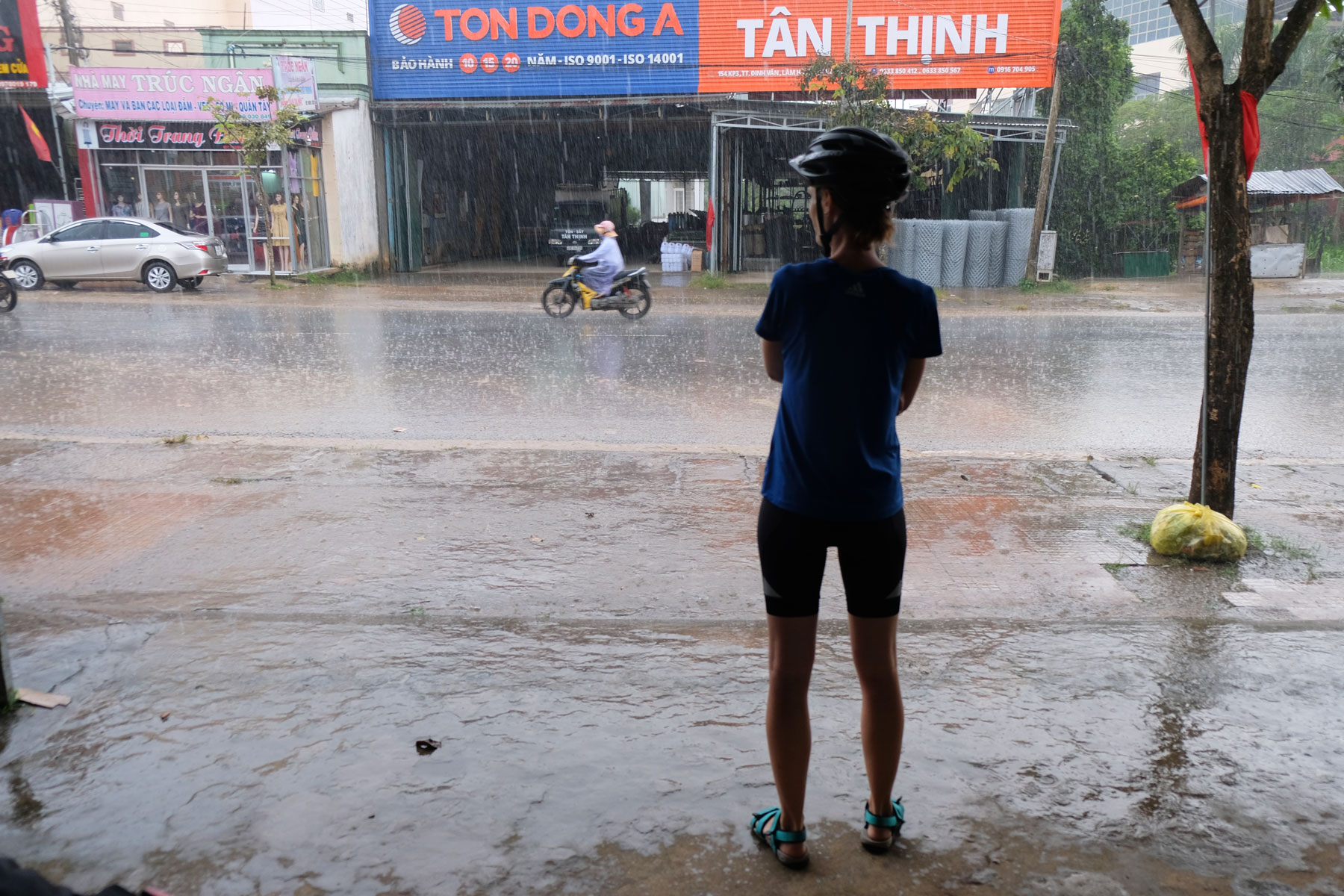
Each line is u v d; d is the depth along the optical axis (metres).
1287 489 5.94
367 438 7.27
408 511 5.27
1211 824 2.54
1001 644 3.62
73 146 24.97
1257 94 4.46
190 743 2.89
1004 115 24.55
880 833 2.40
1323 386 9.97
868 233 2.13
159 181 21.89
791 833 2.36
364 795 2.63
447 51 22.45
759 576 4.37
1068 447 7.29
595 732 2.97
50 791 2.64
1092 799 2.65
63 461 6.29
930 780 2.73
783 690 2.29
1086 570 4.45
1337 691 3.28
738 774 2.75
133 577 4.28
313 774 2.73
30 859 2.36
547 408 8.45
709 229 23.23
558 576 4.34
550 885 2.30
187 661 3.42
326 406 8.45
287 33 22.22
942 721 3.05
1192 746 2.92
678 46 21.95
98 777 2.71
